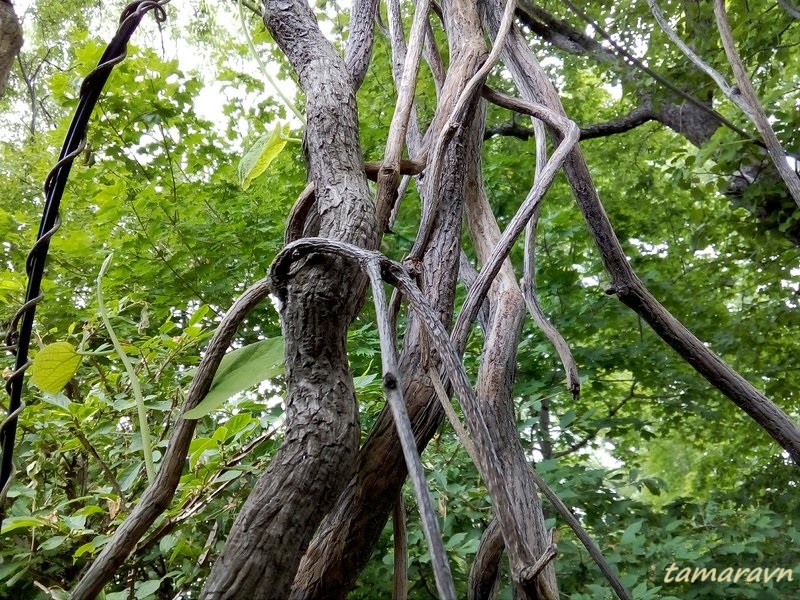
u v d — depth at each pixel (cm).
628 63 264
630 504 231
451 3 87
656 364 319
